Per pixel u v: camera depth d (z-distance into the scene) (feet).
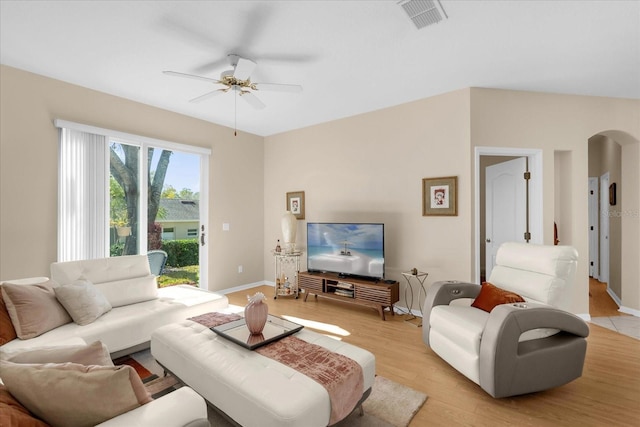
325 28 7.61
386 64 9.43
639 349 9.25
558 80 10.57
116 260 10.03
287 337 6.93
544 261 7.84
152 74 10.12
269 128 16.33
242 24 7.45
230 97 12.10
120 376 3.29
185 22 7.38
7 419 2.80
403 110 12.66
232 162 16.20
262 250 17.78
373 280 12.78
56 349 4.03
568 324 6.85
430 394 7.03
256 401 4.77
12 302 6.93
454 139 11.39
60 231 10.48
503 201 13.35
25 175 9.86
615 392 7.07
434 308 8.63
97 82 10.71
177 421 3.37
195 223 14.87
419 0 6.57
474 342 6.89
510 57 9.02
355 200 14.05
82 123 11.00
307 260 14.69
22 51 8.68
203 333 7.14
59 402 3.10
